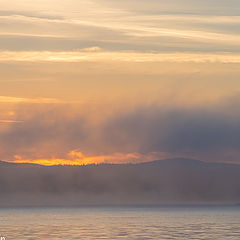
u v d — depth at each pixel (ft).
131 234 524.11
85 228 616.80
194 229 590.96
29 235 509.76
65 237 490.90
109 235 513.04
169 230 577.43
